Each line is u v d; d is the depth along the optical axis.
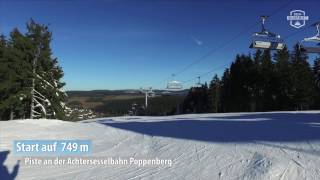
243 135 13.29
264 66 80.62
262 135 12.80
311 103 75.31
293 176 8.27
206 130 15.84
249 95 83.19
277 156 9.58
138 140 15.40
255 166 9.21
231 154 10.66
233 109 86.50
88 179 10.16
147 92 86.88
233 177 8.98
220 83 95.06
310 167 8.53
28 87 46.03
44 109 46.59
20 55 46.06
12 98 45.00
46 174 10.91
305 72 76.06
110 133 18.14
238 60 87.62
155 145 13.84
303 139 11.25
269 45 27.47
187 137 14.39
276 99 78.19
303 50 27.75
